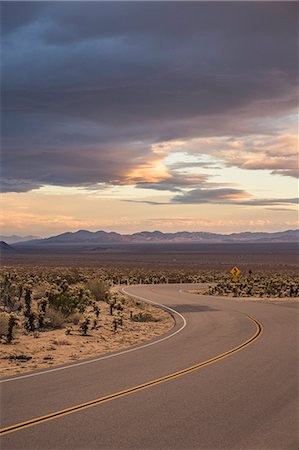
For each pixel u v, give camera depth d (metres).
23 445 7.85
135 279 73.38
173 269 118.88
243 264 148.75
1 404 10.12
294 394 11.02
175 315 29.92
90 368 13.99
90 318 23.38
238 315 29.50
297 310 32.59
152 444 7.90
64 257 199.62
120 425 8.80
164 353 16.55
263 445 7.86
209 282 76.56
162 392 11.16
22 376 12.93
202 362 14.84
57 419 9.13
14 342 19.73
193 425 8.81
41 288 37.91
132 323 27.39
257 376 12.89
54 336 21.62
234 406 10.04
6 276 50.31
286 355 16.03
